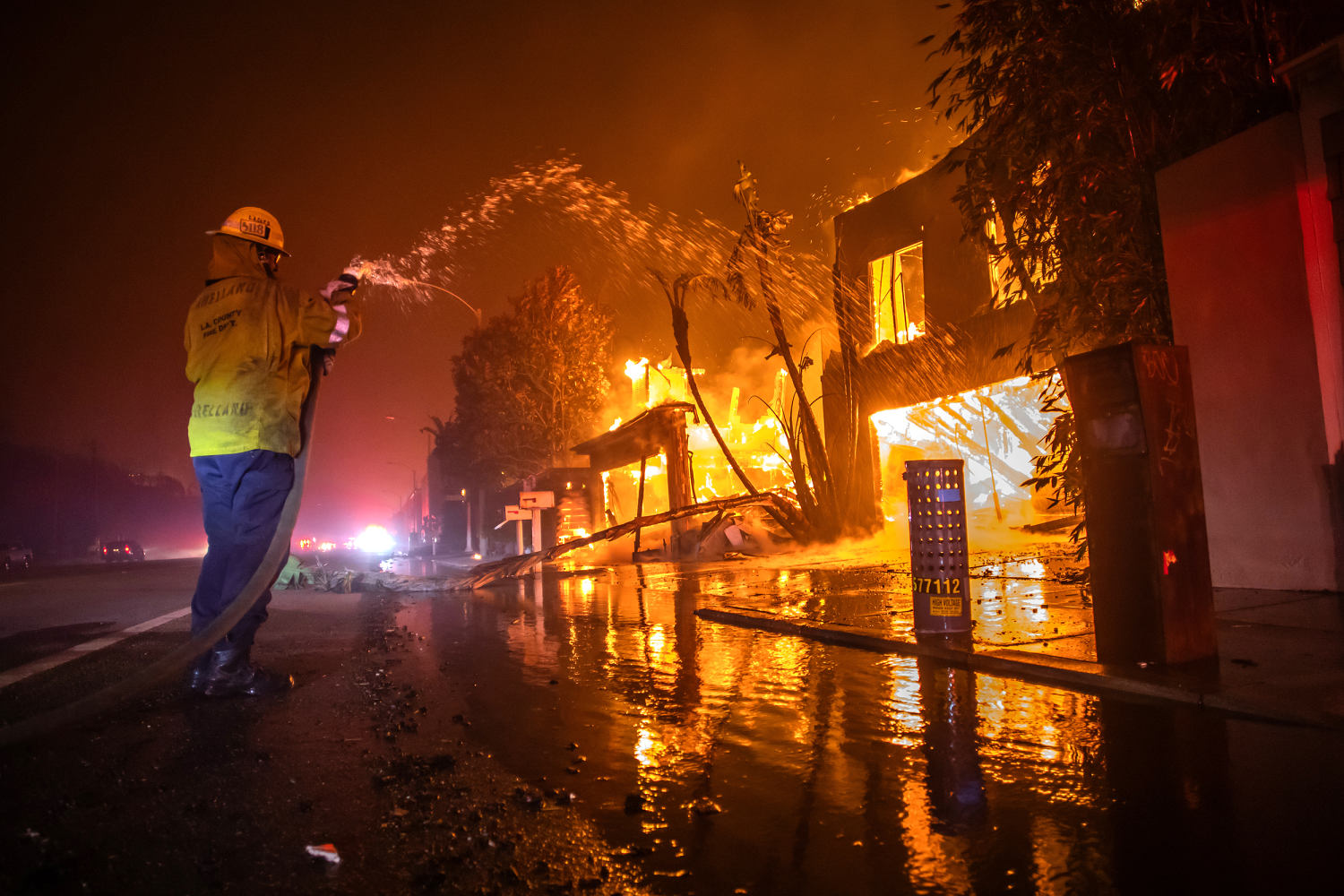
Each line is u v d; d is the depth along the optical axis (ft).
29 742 11.49
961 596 18.89
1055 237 23.30
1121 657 14.60
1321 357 20.31
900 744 11.23
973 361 51.49
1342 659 13.92
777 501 56.54
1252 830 7.90
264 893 6.93
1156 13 20.93
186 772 10.17
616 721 12.92
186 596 38.91
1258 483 21.66
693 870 7.41
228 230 14.46
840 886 7.03
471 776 10.16
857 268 62.64
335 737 11.89
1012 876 7.13
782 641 20.75
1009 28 21.97
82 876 7.21
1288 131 20.74
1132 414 14.42
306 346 14.69
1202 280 22.56
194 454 14.20
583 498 74.74
